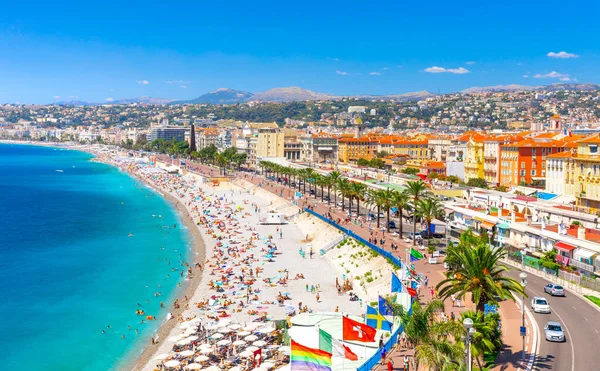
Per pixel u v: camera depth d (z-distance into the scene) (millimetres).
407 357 72750
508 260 126625
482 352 65438
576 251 111188
